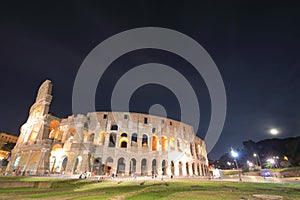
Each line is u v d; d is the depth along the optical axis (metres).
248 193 19.59
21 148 67.56
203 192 20.45
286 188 24.45
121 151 63.88
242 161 130.50
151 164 65.00
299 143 107.12
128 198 17.58
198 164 82.06
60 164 62.62
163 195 18.80
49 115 68.69
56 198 19.11
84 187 30.52
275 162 101.94
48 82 77.06
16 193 22.78
